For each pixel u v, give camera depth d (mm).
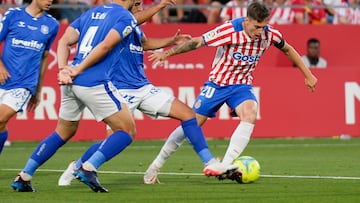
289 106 46438
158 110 25906
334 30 47500
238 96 27875
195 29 45781
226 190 24844
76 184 26688
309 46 47125
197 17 48781
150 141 46000
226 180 28078
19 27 27031
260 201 22078
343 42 47625
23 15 27172
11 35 26984
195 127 25078
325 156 38656
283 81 46406
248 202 21875
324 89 46688
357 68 46844
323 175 29953
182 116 25297
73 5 46219
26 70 27000
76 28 23703
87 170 23328
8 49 27047
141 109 26375
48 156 24328
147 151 41500
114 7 23219
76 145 44312
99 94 22781
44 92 44438
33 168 24281
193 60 45625
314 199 22484
